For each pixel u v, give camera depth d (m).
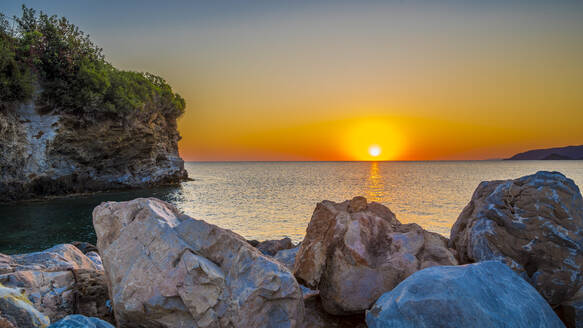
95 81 46.34
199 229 5.01
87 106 46.50
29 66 41.97
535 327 3.76
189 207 39.81
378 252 5.89
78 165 50.84
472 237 5.76
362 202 6.84
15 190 41.81
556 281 4.87
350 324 5.39
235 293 4.53
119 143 54.69
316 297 6.43
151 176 68.00
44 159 44.16
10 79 38.66
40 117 42.88
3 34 42.62
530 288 4.29
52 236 23.28
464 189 62.75
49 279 5.46
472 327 3.56
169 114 77.00
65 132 45.72
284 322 4.63
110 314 5.61
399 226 6.63
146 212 5.11
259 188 69.31
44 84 43.06
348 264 5.59
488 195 6.31
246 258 4.77
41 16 46.53
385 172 158.88
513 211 5.62
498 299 3.91
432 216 31.31
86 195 49.78
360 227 5.98
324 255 5.73
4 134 38.72
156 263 4.65
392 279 5.46
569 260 4.93
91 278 5.90
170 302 4.50
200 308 4.41
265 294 4.55
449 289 3.90
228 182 89.75
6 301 4.04
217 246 4.92
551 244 5.09
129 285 4.55
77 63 46.50
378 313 4.07
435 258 5.80
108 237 5.22
